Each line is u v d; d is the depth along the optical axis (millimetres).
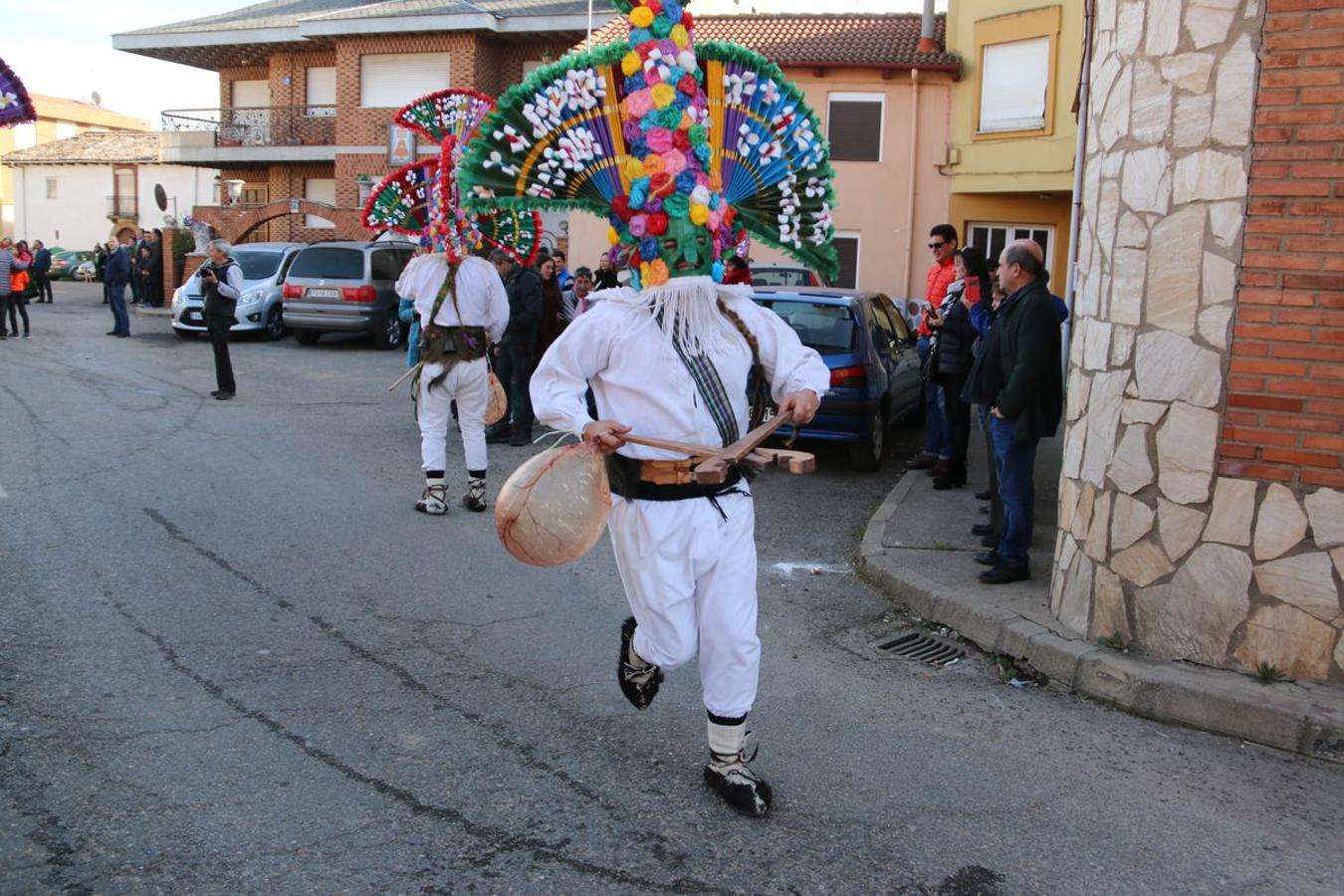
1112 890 3354
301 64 29609
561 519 3430
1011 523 6055
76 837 3420
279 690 4609
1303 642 4598
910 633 5715
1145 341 4902
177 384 13773
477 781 3887
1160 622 4902
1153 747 4398
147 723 4238
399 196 8172
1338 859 3584
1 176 56156
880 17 22594
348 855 3383
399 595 5914
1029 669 5180
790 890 3285
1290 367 4527
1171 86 4762
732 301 3729
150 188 45125
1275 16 4445
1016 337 5930
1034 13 18547
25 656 4828
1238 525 4680
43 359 15633
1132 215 4977
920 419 12672
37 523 6949
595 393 3754
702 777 3961
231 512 7496
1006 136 19297
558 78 3686
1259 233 4539
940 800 3881
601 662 5062
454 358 7465
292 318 18797
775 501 8656
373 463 9422
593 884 3279
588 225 21953
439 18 26031
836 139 20547
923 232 20625
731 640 3643
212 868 3283
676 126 3611
